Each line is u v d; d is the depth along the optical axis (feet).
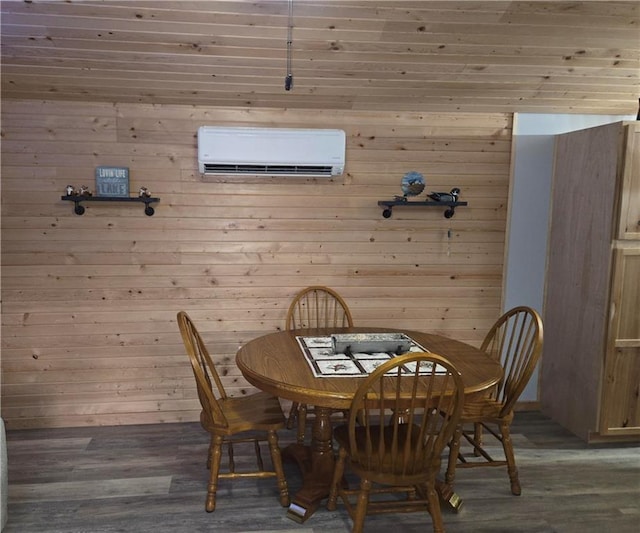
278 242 11.41
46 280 10.82
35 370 11.01
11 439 10.57
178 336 11.37
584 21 8.52
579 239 11.09
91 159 10.65
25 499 8.39
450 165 11.69
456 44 9.04
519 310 9.24
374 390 6.92
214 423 7.89
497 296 12.21
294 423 11.30
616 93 10.87
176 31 8.46
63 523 7.77
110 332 11.15
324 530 7.72
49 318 10.93
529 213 12.06
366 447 6.79
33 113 10.37
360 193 11.50
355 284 11.75
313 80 9.99
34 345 10.94
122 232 10.93
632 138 9.80
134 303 11.15
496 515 8.14
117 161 10.73
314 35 8.65
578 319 11.12
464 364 8.10
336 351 8.54
